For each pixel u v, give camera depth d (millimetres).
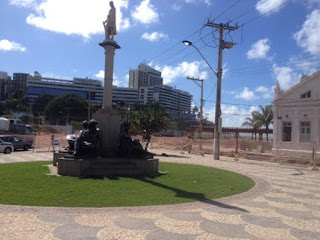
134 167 12586
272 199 9055
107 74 14656
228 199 8750
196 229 5918
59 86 128500
